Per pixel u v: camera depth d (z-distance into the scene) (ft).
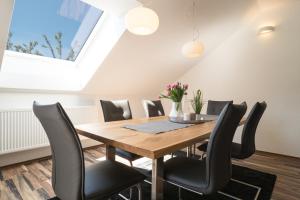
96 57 9.09
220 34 11.12
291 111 9.96
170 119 6.88
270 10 10.45
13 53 8.07
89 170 4.36
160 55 10.39
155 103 9.37
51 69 9.30
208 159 3.69
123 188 3.88
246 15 10.35
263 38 10.73
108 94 11.68
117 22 7.90
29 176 7.23
